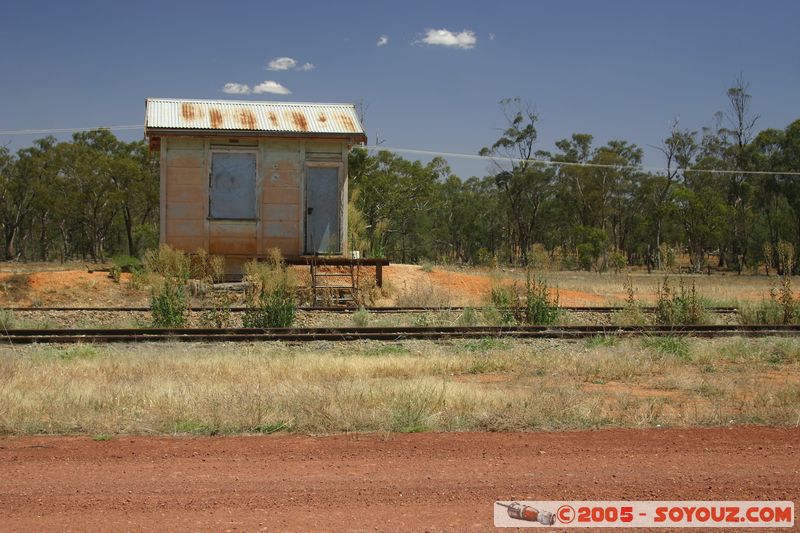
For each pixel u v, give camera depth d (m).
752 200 80.62
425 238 75.31
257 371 12.59
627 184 89.69
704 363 14.50
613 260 70.50
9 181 74.19
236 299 22.41
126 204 67.56
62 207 69.38
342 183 26.58
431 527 6.05
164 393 10.16
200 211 25.83
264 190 26.16
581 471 7.46
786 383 11.98
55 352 14.54
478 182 100.31
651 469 7.54
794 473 7.46
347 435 8.71
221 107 26.73
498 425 9.03
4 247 83.12
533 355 14.73
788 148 72.12
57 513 6.24
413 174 63.88
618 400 10.61
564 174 86.81
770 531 6.15
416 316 20.77
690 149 83.31
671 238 86.69
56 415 9.18
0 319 17.95
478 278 28.86
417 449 8.12
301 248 26.27
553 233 93.69
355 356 14.44
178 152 25.78
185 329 16.80
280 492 6.77
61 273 24.52
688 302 20.12
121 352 14.78
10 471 7.29
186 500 6.56
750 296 30.91
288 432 8.84
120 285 24.41
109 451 7.96
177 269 22.42
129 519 6.13
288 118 26.66
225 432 8.77
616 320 20.00
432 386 10.75
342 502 6.55
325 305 23.50
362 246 30.25
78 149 70.12
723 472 7.48
